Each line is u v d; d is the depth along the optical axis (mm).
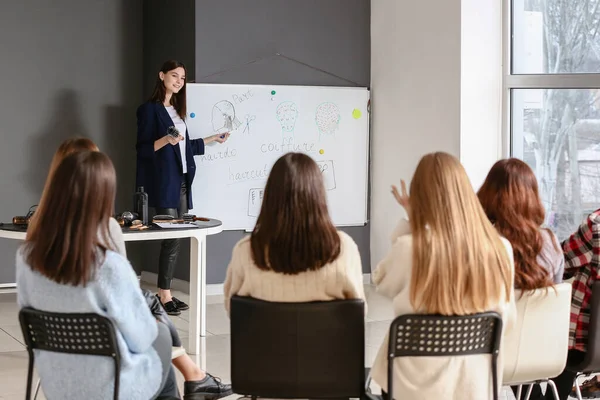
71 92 6805
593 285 2854
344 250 2430
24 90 6613
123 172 7066
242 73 6531
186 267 6594
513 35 5902
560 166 5863
